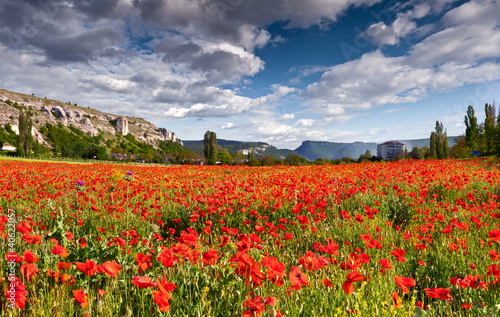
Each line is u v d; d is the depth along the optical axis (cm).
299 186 838
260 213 600
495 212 540
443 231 420
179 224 579
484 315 214
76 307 200
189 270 242
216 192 814
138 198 826
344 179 953
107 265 212
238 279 225
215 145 9300
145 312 198
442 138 6800
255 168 2422
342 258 309
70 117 19738
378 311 211
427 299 273
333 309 215
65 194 801
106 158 11506
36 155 8038
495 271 255
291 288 228
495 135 4362
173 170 2153
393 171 1257
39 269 248
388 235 440
